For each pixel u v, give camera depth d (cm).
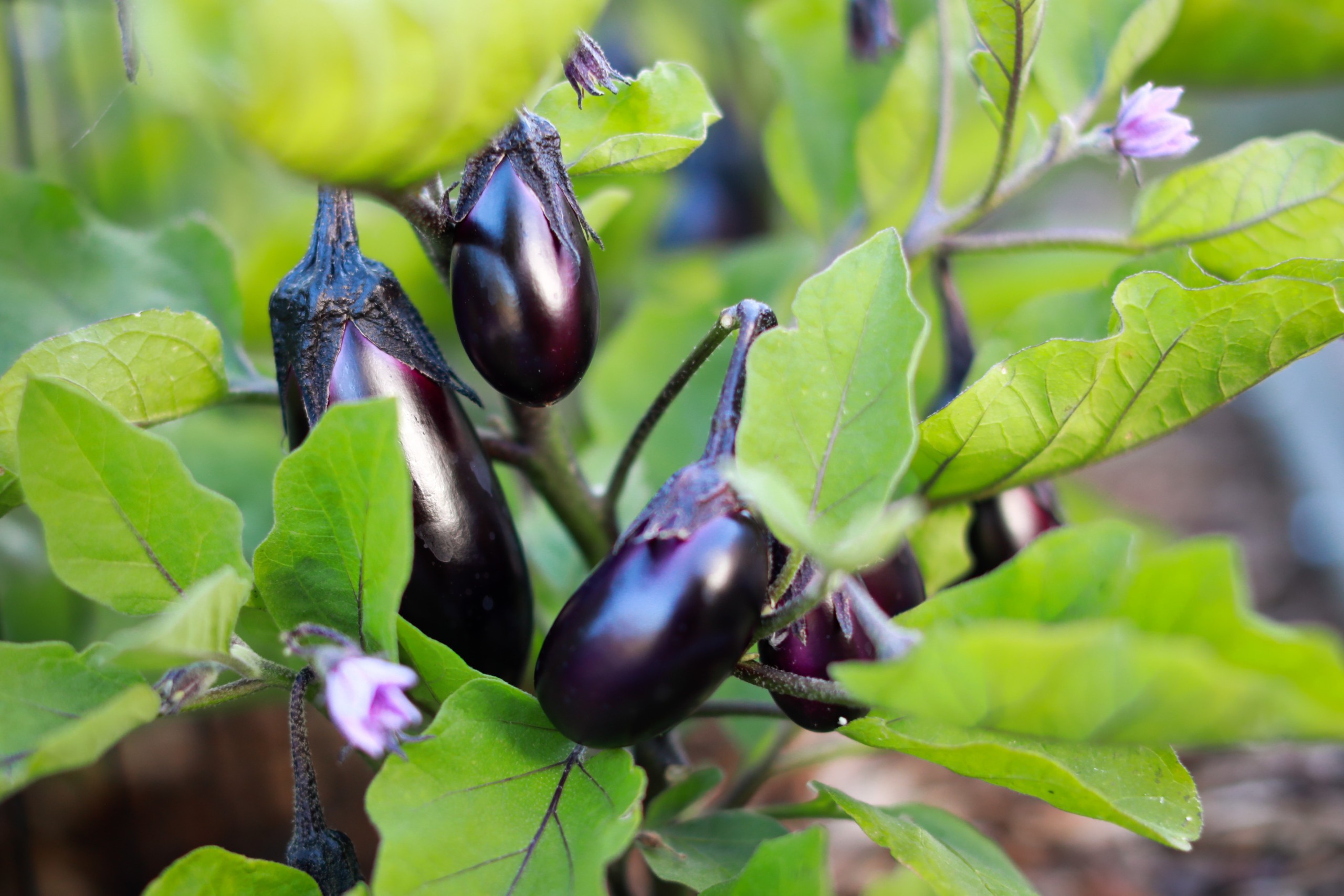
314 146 60
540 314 66
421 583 69
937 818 83
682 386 73
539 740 67
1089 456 74
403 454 64
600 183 94
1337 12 103
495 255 66
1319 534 170
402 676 63
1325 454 180
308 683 67
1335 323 69
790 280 119
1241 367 71
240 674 67
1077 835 123
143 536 66
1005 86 76
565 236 67
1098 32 83
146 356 73
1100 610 62
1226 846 119
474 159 67
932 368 122
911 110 94
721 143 169
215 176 154
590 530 80
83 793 125
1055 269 117
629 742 64
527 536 96
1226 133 244
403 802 64
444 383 69
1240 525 184
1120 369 71
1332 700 56
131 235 85
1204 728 57
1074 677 57
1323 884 110
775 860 65
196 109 58
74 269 84
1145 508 193
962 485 76
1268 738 57
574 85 68
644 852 74
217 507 66
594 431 110
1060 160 80
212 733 134
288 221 112
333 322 68
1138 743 59
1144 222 80
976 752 65
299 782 67
